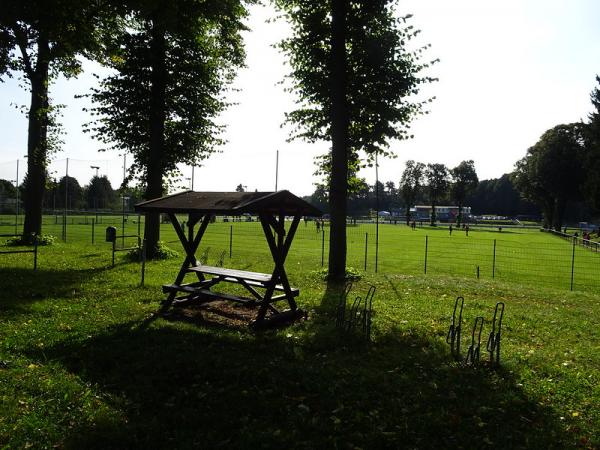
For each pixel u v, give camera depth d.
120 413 4.69
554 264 24.94
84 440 4.16
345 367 6.12
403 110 14.81
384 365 6.28
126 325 8.00
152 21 17.91
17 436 4.17
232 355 6.45
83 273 13.89
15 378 5.40
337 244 14.50
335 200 14.52
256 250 27.12
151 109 18.92
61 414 4.61
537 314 10.05
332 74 14.09
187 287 9.09
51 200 85.94
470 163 101.62
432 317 9.27
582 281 19.22
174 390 5.34
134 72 18.50
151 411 4.82
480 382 5.75
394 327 8.32
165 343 7.00
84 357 6.32
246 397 5.14
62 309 9.06
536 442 4.36
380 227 71.38
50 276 13.02
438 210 120.19
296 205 8.31
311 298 11.00
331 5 14.09
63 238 29.94
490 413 4.91
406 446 4.23
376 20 14.30
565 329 8.86
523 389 5.59
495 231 66.44
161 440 4.25
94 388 5.29
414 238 44.91
